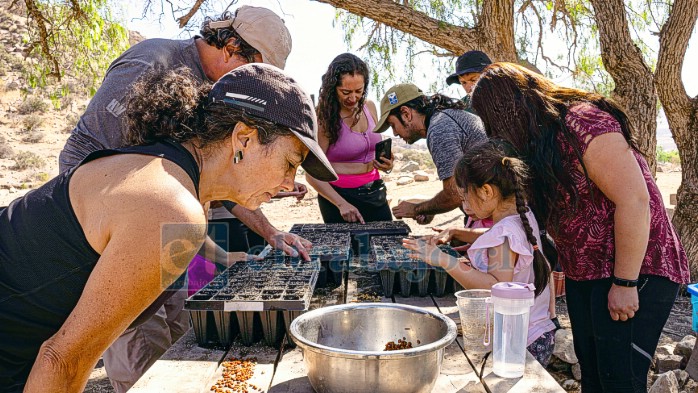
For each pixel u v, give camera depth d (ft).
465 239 9.00
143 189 3.51
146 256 3.38
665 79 16.38
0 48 122.42
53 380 3.37
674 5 16.02
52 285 3.76
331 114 12.59
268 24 7.59
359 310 5.66
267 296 6.45
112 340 3.56
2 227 3.88
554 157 6.49
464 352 5.91
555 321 8.16
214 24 7.58
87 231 3.60
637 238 6.15
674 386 9.82
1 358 3.98
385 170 13.14
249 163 4.14
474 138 10.12
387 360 4.38
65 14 23.29
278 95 4.11
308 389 5.08
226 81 4.11
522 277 7.12
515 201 7.25
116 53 23.24
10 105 110.32
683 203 16.93
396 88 11.69
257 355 6.02
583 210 6.64
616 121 6.38
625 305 6.38
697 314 9.68
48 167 82.64
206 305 6.13
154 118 3.98
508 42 18.30
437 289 8.32
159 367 5.62
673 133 17.12
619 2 16.28
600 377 7.00
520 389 4.97
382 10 18.39
